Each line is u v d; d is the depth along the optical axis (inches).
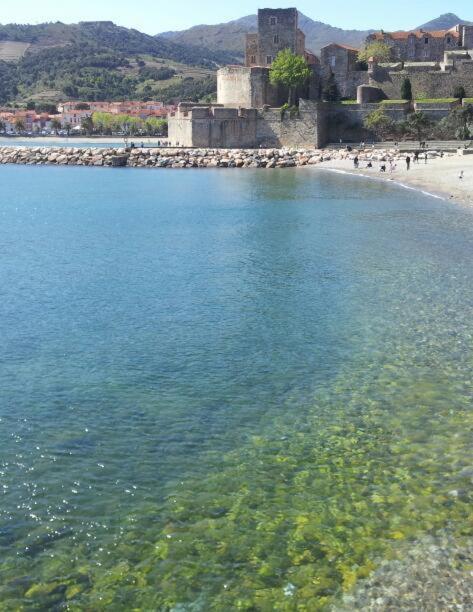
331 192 2721.5
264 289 1176.8
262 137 4808.1
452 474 551.8
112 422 674.2
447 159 3629.4
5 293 1181.1
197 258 1471.5
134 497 539.8
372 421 658.8
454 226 1774.1
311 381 764.6
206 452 611.2
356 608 408.5
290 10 4916.3
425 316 979.9
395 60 5324.8
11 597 431.2
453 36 5315.0
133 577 448.1
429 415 664.4
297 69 4724.4
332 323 968.9
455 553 450.3
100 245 1672.0
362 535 478.6
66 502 533.3
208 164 4296.3
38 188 3262.8
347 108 4709.6
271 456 599.8
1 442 633.6
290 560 457.4
